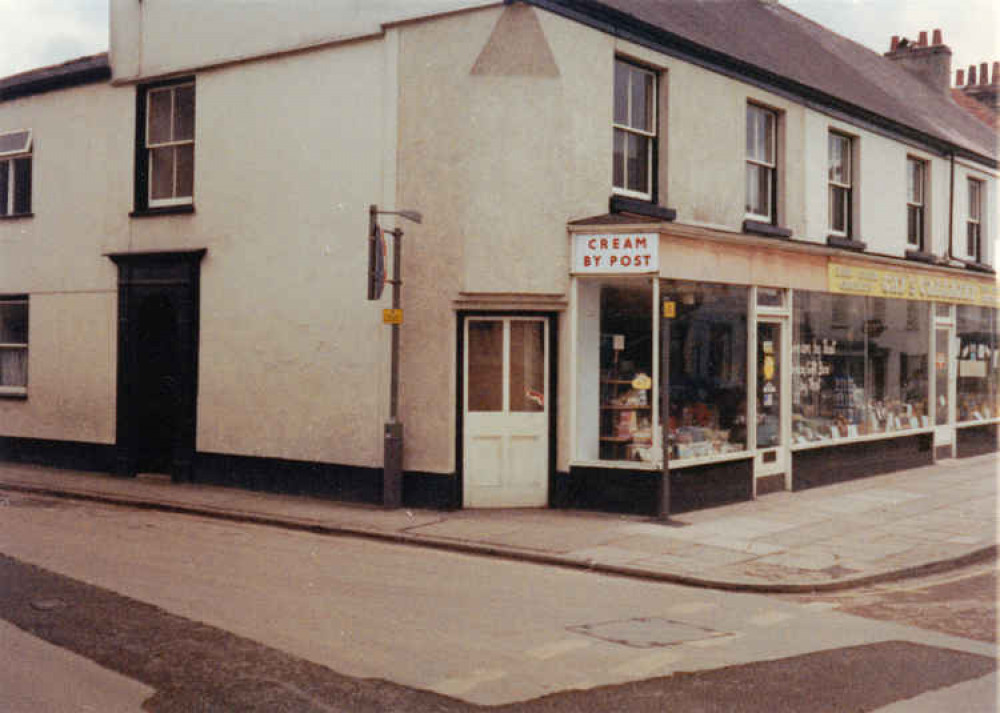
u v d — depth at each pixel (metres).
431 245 11.84
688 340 12.48
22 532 10.23
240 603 7.49
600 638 6.80
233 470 13.52
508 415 12.02
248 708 5.27
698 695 5.64
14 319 16.50
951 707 5.51
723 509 12.63
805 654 6.55
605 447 12.01
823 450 15.11
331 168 12.68
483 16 11.61
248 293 13.42
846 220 16.81
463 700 5.45
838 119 16.27
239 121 13.59
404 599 7.77
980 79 26.62
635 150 13.01
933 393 18.50
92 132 15.27
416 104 11.96
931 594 8.62
